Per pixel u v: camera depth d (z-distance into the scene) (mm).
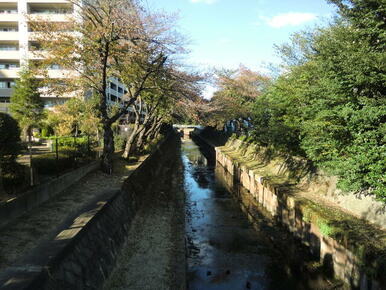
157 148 27328
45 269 4129
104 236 6891
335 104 7238
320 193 10906
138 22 11727
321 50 7680
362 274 6410
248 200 15867
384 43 6336
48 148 18859
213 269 8516
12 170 7773
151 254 7902
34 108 20188
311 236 9180
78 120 20000
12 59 28984
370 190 7465
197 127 84188
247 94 25406
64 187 9844
